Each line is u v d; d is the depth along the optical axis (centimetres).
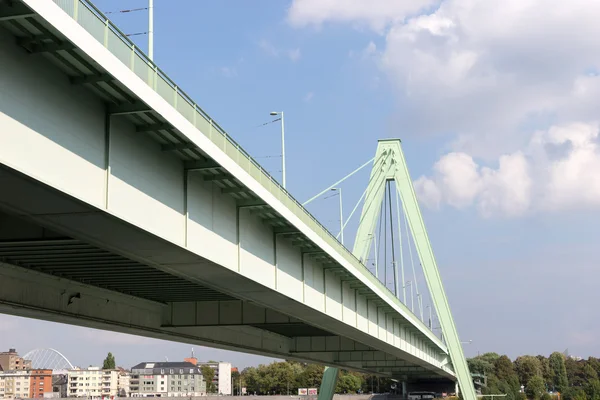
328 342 7069
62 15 1664
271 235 3500
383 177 9494
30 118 1741
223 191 2895
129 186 2180
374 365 10175
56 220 2108
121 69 1908
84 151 1956
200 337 5097
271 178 3222
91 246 2759
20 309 3400
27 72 1741
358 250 9000
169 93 2250
